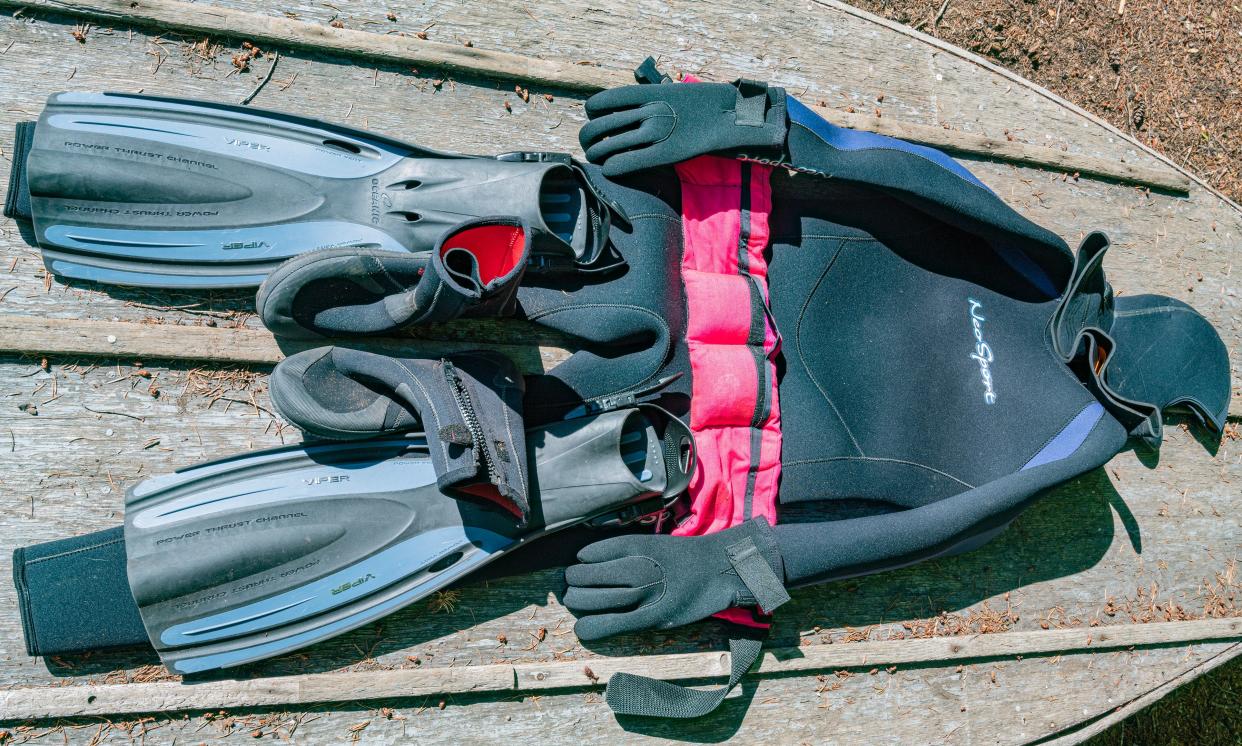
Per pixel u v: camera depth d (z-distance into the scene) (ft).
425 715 6.60
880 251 7.47
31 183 6.04
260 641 6.19
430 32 7.36
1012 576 7.91
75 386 6.40
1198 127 9.90
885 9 9.25
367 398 6.28
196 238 6.34
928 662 7.55
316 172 6.47
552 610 6.93
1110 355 7.14
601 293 6.56
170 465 6.47
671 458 6.36
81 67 6.60
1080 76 9.64
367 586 6.28
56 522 6.26
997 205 7.07
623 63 7.80
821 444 6.95
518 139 7.45
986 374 7.33
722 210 6.92
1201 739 9.98
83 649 6.03
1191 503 8.45
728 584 6.49
